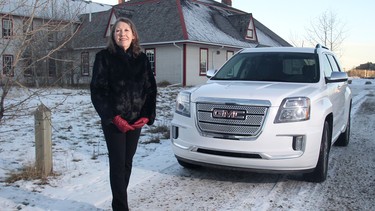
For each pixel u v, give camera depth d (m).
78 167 5.99
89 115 11.50
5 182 5.18
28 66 4.43
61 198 4.73
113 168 3.93
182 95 5.65
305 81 6.06
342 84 7.32
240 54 7.11
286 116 4.96
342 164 6.56
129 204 4.69
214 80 6.49
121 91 3.80
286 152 4.92
